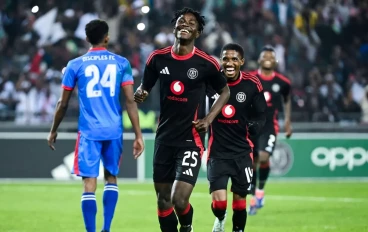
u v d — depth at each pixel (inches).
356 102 2164.1
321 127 1945.1
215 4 2354.8
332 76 2229.3
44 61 2086.6
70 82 804.6
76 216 1136.8
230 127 847.1
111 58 815.7
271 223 1069.8
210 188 839.1
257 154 1204.5
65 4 2234.3
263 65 1270.9
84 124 803.4
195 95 765.3
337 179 1914.4
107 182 818.8
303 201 1390.3
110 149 812.6
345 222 1082.1
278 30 2347.4
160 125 776.3
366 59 2396.7
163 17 2267.5
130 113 811.4
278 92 1270.9
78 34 2181.3
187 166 751.7
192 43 768.9
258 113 879.1
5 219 1093.1
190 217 765.3
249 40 2278.5
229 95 785.6
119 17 2199.8
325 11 2447.1
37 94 1987.0
